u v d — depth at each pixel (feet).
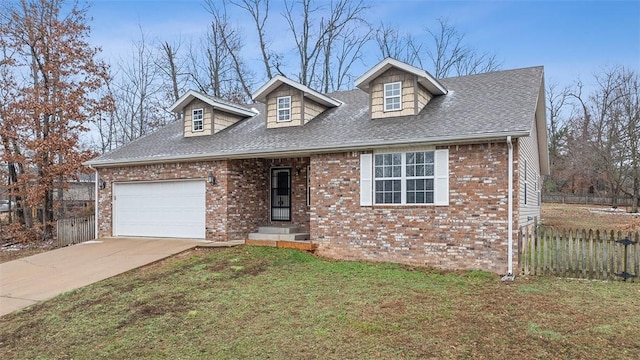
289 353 18.42
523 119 33.22
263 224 50.88
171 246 44.34
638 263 28.55
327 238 40.78
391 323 21.35
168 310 25.30
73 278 34.37
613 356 16.88
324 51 96.37
